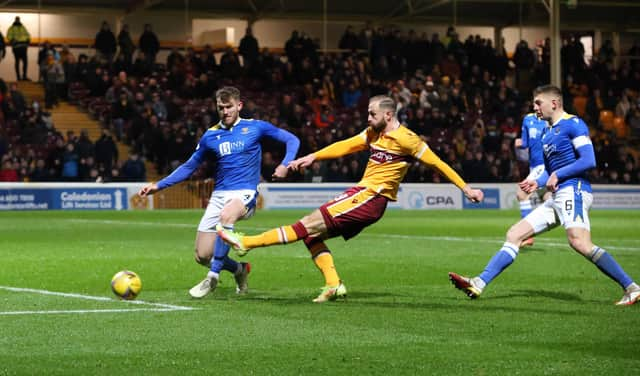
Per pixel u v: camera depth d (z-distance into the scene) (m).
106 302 10.43
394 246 19.06
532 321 9.12
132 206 37.75
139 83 43.72
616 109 49.16
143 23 51.66
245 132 11.16
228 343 7.89
